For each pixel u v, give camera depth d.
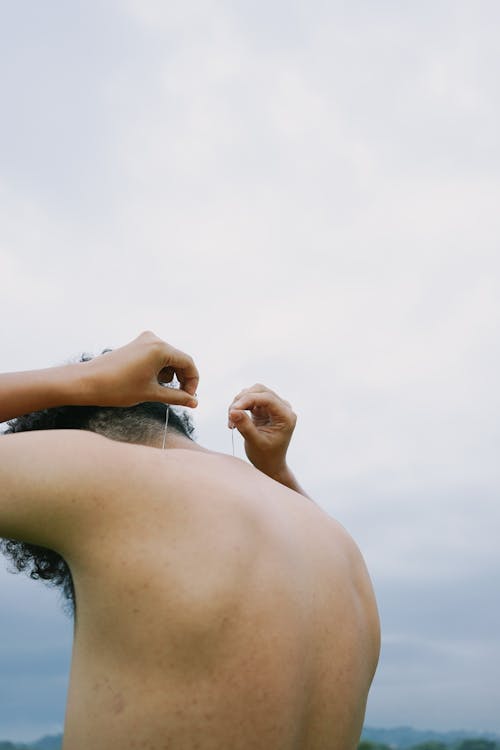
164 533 1.27
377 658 1.51
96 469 1.29
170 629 1.20
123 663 1.21
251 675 1.20
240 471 1.51
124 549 1.25
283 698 1.21
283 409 1.84
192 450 1.55
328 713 1.30
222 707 1.17
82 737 1.19
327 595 1.37
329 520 1.57
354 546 1.58
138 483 1.30
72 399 1.49
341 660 1.34
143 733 1.16
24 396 1.47
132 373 1.51
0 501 1.27
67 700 1.26
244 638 1.21
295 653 1.24
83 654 1.25
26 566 1.91
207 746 1.16
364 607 1.48
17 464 1.28
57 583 1.82
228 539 1.28
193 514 1.29
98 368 1.51
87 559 1.27
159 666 1.19
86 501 1.27
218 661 1.19
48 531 1.28
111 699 1.19
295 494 1.58
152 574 1.23
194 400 1.60
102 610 1.24
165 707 1.17
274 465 1.87
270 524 1.36
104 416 1.60
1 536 1.31
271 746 1.18
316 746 1.28
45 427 1.69
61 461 1.29
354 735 1.36
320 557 1.42
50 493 1.27
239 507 1.33
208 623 1.20
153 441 1.55
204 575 1.24
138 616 1.22
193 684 1.18
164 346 1.56
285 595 1.27
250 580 1.26
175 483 1.32
